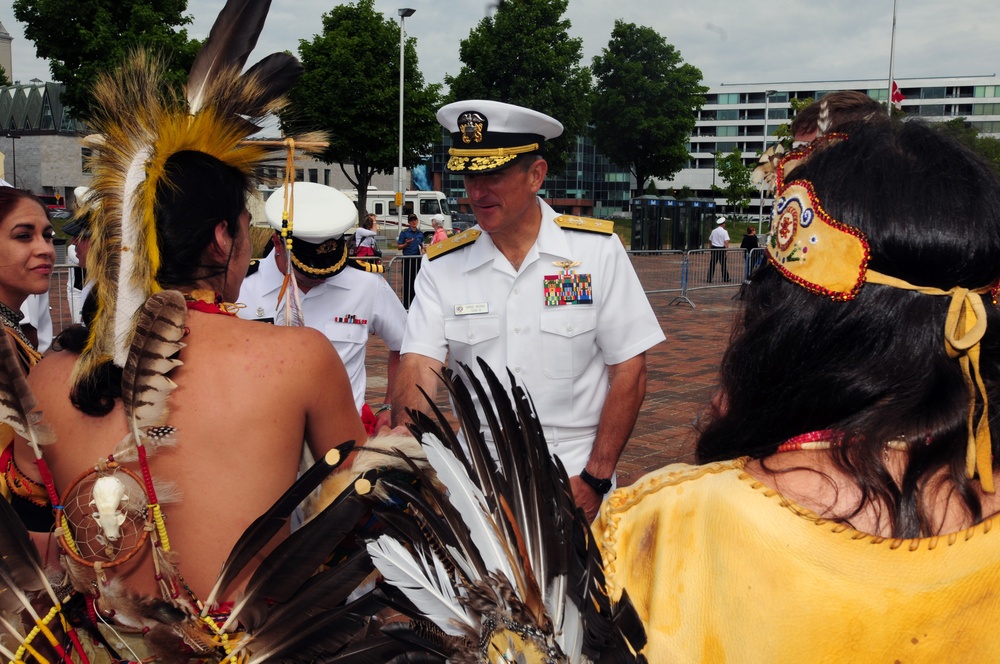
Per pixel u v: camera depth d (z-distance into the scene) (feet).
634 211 93.86
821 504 2.93
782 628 2.82
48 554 4.98
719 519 3.00
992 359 2.96
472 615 3.60
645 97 201.77
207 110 5.13
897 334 2.91
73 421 4.77
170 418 4.68
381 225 124.47
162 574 4.58
